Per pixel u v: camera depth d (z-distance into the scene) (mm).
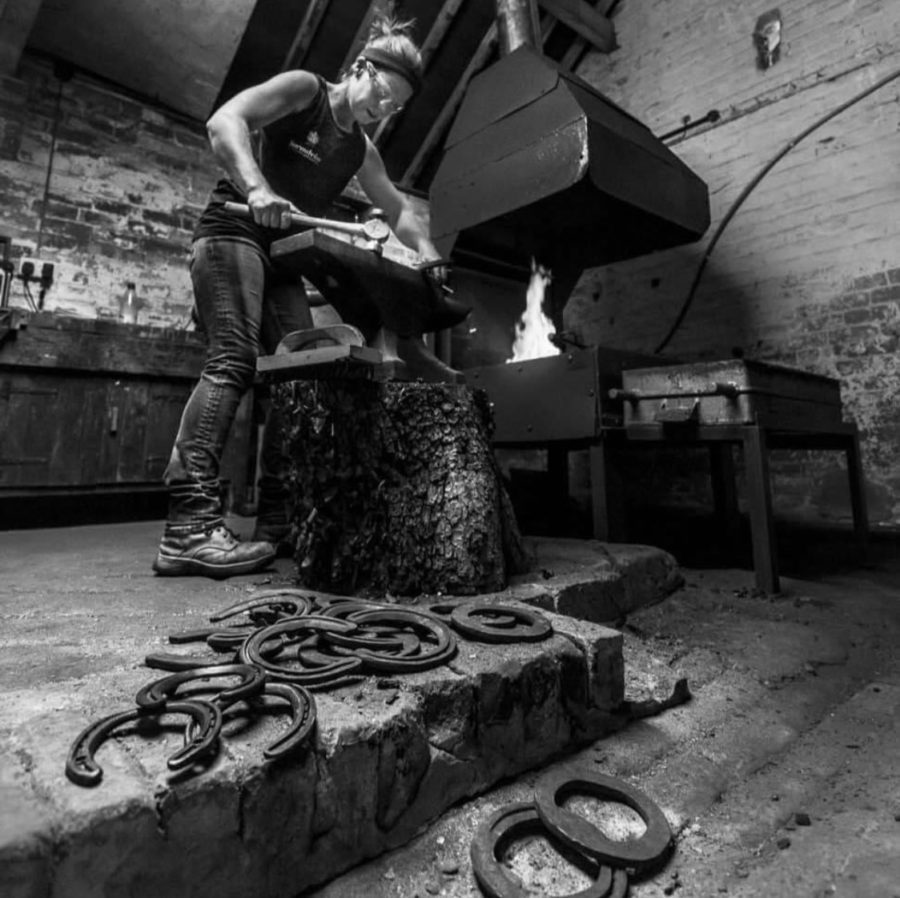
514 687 848
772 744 979
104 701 701
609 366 2184
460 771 779
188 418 1533
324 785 629
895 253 3062
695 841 730
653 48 4133
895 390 3049
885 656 1395
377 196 1802
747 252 3623
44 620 1105
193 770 553
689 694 1138
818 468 3322
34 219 3018
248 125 1374
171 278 3445
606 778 820
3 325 2420
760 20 3611
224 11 3053
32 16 2652
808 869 675
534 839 718
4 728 634
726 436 1896
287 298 1698
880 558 2426
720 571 2207
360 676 801
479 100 3105
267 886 588
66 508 2961
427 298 1468
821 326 3307
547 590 1324
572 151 2529
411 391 1319
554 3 3955
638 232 3148
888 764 909
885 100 3123
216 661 828
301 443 1306
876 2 3180
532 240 3295
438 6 3762
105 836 485
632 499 4098
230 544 1505
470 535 1282
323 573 1284
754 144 3611
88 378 2670
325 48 3707
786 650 1382
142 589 1366
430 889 639
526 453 4660
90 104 3223
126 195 3316
